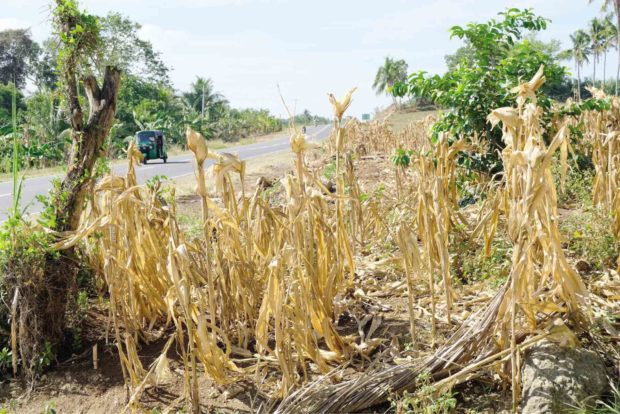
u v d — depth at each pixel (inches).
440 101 323.0
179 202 454.0
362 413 135.8
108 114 186.1
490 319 139.8
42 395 160.2
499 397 136.9
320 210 176.2
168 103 2140.7
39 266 171.9
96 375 166.7
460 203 320.2
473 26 313.1
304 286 152.5
